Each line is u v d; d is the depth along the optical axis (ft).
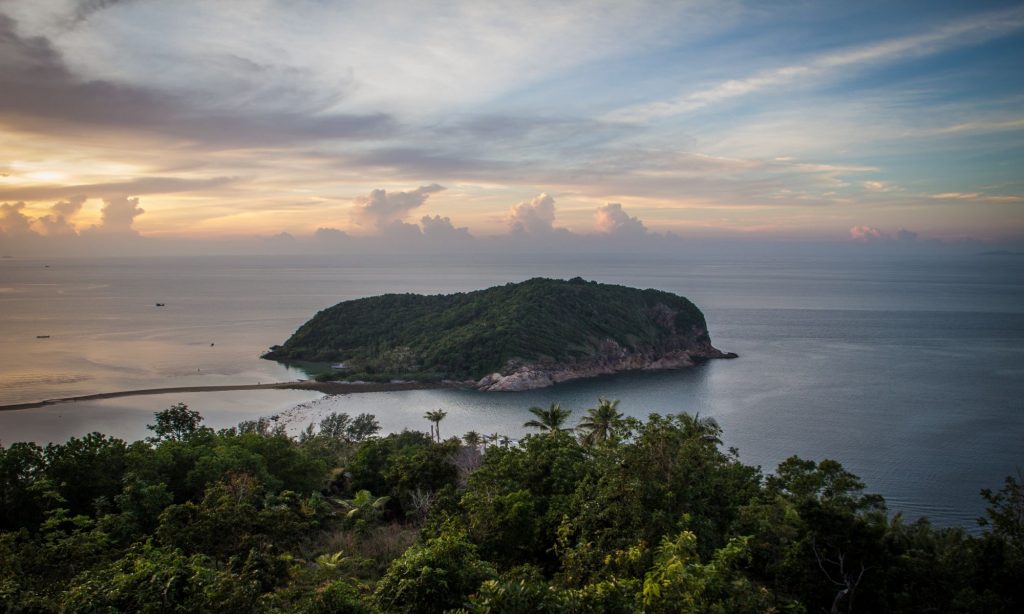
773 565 76.59
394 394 404.98
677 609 46.32
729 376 458.50
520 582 50.72
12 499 88.38
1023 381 419.54
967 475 246.47
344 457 177.37
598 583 52.54
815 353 551.18
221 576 56.54
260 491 111.45
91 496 96.84
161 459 106.83
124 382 421.18
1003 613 67.41
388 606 57.82
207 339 633.20
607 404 158.20
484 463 111.14
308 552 91.09
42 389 394.73
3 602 53.42
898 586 71.77
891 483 238.89
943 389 398.01
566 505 84.07
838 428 313.12
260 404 371.15
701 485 78.69
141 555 66.18
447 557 61.26
